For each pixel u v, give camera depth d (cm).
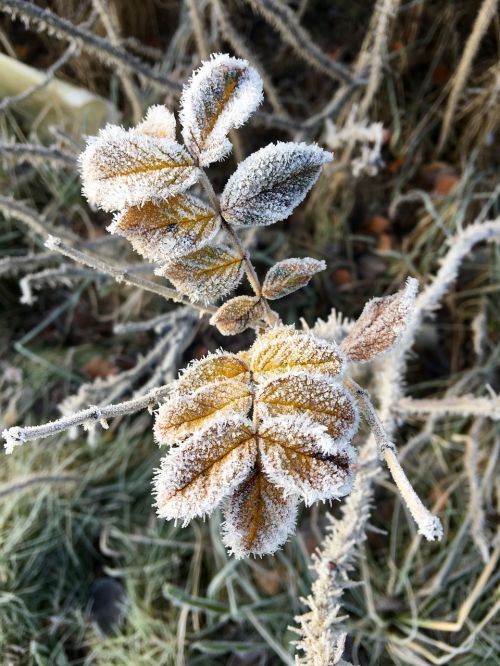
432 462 50
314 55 44
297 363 18
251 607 46
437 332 54
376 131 42
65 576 49
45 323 55
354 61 55
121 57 41
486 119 50
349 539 28
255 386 18
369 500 29
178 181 17
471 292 52
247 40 56
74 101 51
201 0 47
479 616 45
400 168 55
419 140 54
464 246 35
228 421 16
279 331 19
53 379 56
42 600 48
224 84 17
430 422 46
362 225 57
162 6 56
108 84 56
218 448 16
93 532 50
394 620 45
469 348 54
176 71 51
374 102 53
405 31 51
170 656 46
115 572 48
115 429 55
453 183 54
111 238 48
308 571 47
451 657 42
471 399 34
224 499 16
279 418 16
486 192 53
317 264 20
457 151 54
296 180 18
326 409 17
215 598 47
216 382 18
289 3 55
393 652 44
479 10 45
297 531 48
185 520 15
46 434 17
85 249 47
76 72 55
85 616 48
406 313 20
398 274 55
